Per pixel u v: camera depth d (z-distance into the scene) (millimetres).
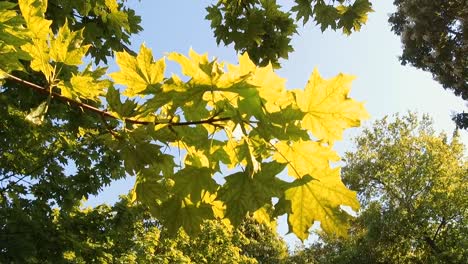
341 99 1648
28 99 5035
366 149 29359
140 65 1728
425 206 24062
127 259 12352
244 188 1779
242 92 1611
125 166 1926
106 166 9773
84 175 9555
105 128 1876
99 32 5473
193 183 1897
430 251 25438
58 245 8008
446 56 20031
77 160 9703
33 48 1805
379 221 24078
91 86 1887
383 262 25781
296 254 35844
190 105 1729
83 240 9453
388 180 25984
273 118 1629
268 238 35750
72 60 1863
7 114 7773
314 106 1667
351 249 25797
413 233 24406
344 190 1802
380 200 26062
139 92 1729
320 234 30703
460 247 22922
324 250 31875
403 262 25891
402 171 25781
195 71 1653
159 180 2039
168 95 1624
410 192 25422
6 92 5734
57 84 1882
